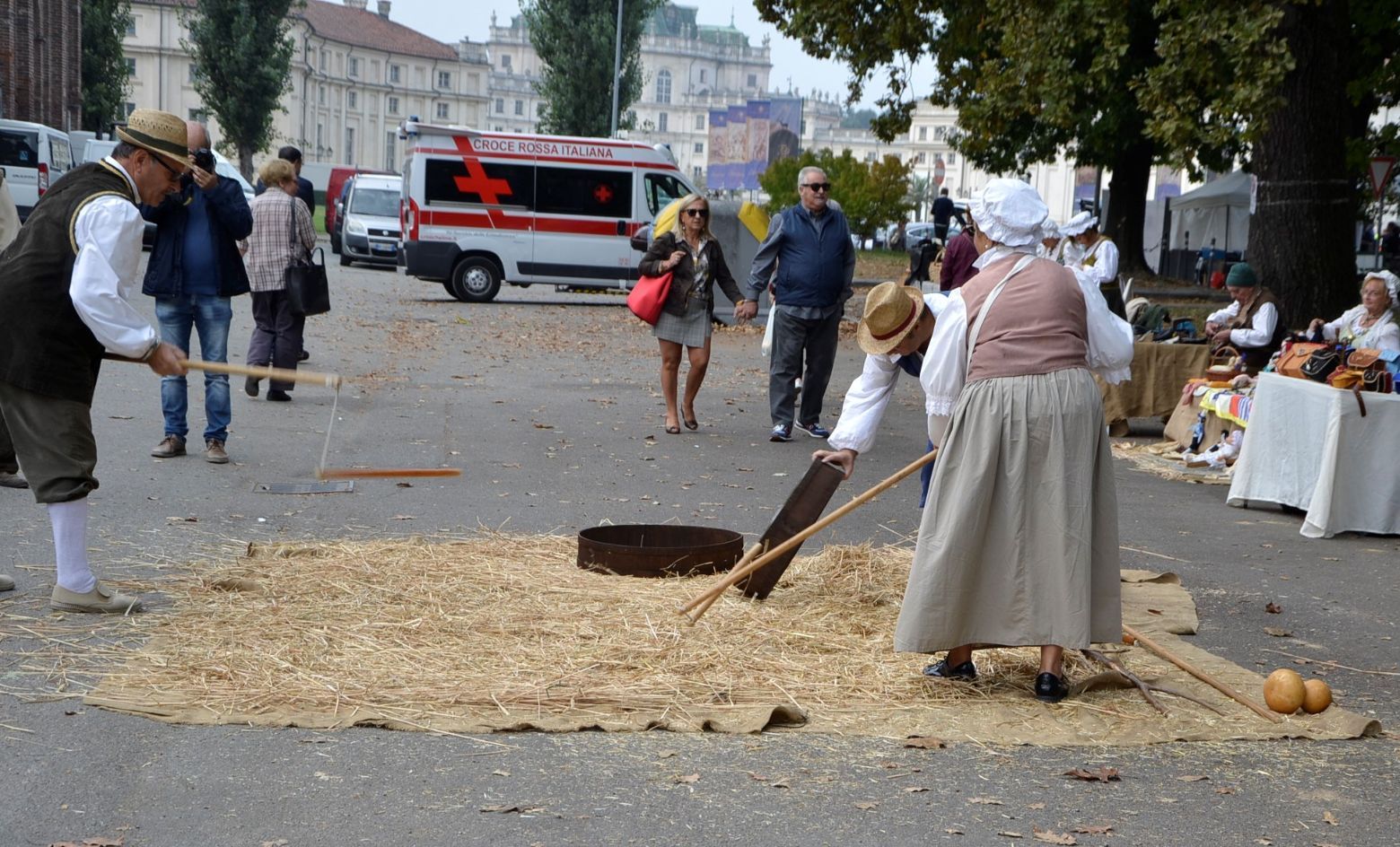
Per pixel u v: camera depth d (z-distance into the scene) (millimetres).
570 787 4000
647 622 5562
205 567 6293
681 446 10773
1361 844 3801
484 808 3818
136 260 5496
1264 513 9133
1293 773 4324
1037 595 4773
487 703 4605
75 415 5418
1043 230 4922
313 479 8711
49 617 5391
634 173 25250
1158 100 15430
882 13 22125
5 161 30297
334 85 128500
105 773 3957
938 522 4840
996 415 4750
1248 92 14328
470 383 14328
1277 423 8961
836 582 6379
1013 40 18078
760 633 5504
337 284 29297
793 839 3707
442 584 6055
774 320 11211
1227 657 5715
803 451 10750
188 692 4602
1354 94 18844
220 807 3771
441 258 24969
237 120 66688
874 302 5359
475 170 24922
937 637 4820
